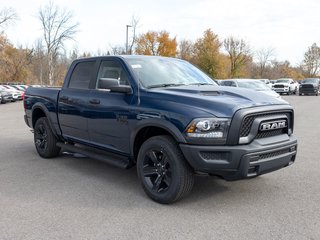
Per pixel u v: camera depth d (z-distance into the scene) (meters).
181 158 4.08
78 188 4.92
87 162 6.47
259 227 3.62
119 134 4.82
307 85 35.19
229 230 3.55
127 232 3.51
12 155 7.06
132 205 4.26
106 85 4.65
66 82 6.08
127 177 5.48
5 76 54.38
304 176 5.48
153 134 4.67
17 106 23.00
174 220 3.80
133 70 4.87
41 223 3.74
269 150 4.00
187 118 3.93
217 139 3.82
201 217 3.88
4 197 4.55
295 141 4.45
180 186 4.09
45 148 6.65
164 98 4.29
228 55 74.06
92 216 3.92
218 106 3.91
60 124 6.16
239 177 3.87
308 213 3.98
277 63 90.88
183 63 5.79
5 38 48.53
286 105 4.39
